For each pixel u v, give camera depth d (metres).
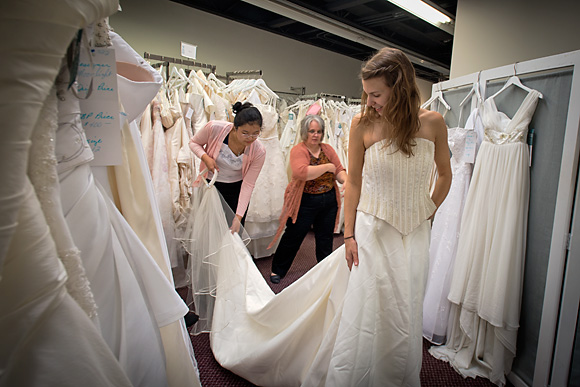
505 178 1.48
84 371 0.48
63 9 0.41
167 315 0.82
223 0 3.84
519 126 1.45
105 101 0.68
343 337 1.10
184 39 3.80
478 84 1.72
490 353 1.60
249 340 1.52
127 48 0.82
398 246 1.17
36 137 0.47
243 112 1.74
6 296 0.41
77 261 0.52
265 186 2.93
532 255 1.46
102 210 0.66
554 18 1.83
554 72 1.34
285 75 4.97
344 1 3.46
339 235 3.86
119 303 0.67
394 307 1.15
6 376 0.42
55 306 0.45
